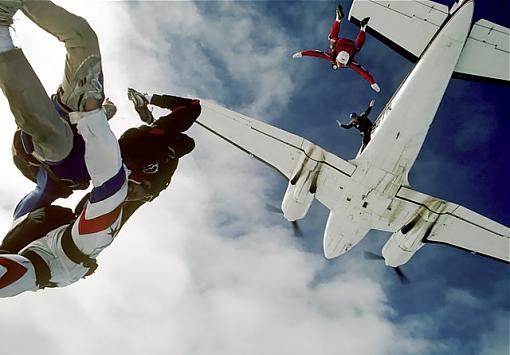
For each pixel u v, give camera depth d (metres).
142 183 2.17
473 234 15.31
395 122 13.45
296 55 13.64
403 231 15.27
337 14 12.97
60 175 1.95
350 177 14.88
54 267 1.93
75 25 1.58
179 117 2.35
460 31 12.45
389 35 14.39
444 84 12.83
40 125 1.62
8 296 1.83
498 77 14.44
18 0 1.47
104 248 2.00
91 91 1.66
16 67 1.49
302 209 15.34
